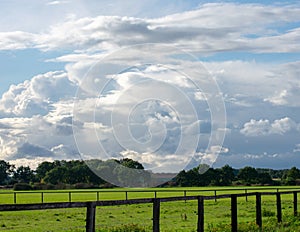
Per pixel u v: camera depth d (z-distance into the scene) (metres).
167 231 14.49
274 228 12.28
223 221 18.28
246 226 12.06
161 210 26.05
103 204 7.61
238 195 11.43
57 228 17.70
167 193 53.53
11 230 17.06
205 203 31.03
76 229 16.70
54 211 27.30
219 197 10.66
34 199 45.84
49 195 54.31
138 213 24.75
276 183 86.38
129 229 14.76
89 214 7.40
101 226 16.97
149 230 15.22
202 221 10.06
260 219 12.58
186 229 15.49
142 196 47.81
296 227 12.73
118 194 54.41
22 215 23.95
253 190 52.28
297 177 87.62
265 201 32.66
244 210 24.86
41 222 20.47
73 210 28.50
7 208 6.14
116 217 22.25
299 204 29.05
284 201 32.88
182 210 25.97
